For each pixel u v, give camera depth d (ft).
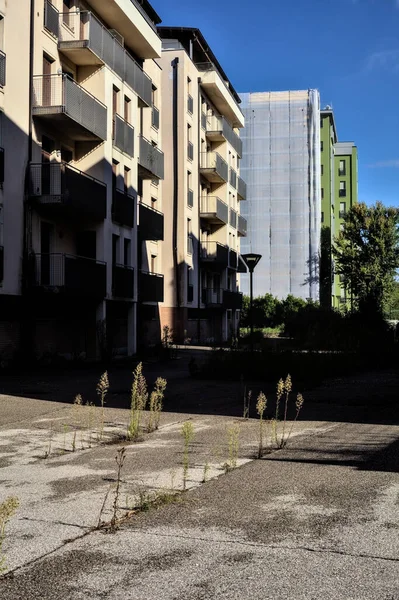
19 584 12.90
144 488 20.68
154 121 115.14
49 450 27.76
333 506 18.42
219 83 147.95
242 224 178.70
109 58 86.28
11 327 69.05
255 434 31.71
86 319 85.66
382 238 215.72
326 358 69.15
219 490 20.34
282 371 62.64
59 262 74.54
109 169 86.74
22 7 70.54
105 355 82.58
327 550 14.76
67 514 17.78
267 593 12.44
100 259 85.10
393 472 22.85
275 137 231.71
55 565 13.89
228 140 159.22
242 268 182.19
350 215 224.33
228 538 15.64
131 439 30.32
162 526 16.61
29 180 71.67
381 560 14.12
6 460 25.79
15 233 69.72
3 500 19.40
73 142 84.53
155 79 116.06
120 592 12.53
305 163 230.07
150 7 107.65
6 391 49.93
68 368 72.43
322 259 237.45
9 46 68.39
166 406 43.34
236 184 170.30
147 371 71.77
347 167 324.39
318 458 25.50
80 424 34.88
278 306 214.07
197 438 30.60
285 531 16.16
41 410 40.24
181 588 12.69
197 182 141.59
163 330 116.26
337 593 12.42
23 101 70.79
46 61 77.10
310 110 230.07
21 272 70.64
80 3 84.64
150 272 111.04
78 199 75.72
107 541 15.44
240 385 56.75
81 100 77.05
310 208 229.45
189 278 134.21
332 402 44.96
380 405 43.37
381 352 78.28
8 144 68.39
